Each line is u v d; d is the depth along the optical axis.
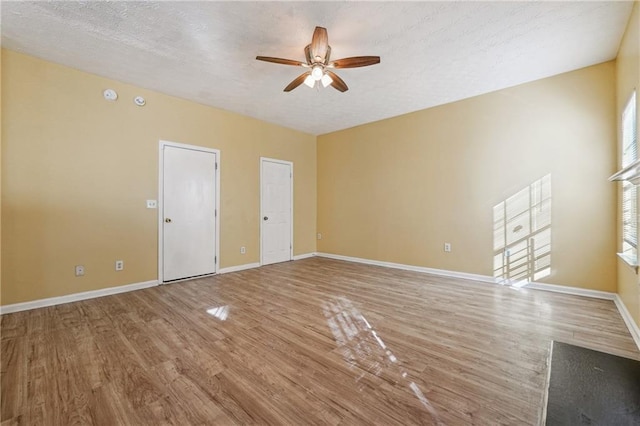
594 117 3.11
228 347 2.06
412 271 4.52
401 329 2.36
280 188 5.34
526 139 3.52
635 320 2.19
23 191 2.79
